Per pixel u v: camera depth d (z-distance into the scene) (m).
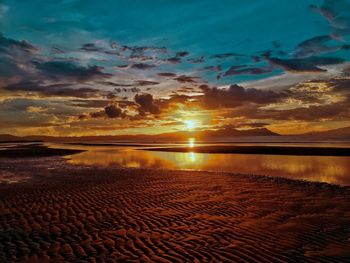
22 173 19.03
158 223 8.26
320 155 33.56
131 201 10.84
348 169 21.38
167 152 44.44
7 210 9.67
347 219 8.51
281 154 36.09
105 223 8.29
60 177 16.98
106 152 45.47
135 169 21.16
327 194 12.02
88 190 12.90
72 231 7.62
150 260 5.85
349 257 5.92
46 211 9.54
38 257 6.03
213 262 5.74
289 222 8.24
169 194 12.04
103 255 6.11
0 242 6.88
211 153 40.41
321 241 6.79
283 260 5.81
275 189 13.09
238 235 7.22
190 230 7.63
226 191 12.65
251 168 22.47
